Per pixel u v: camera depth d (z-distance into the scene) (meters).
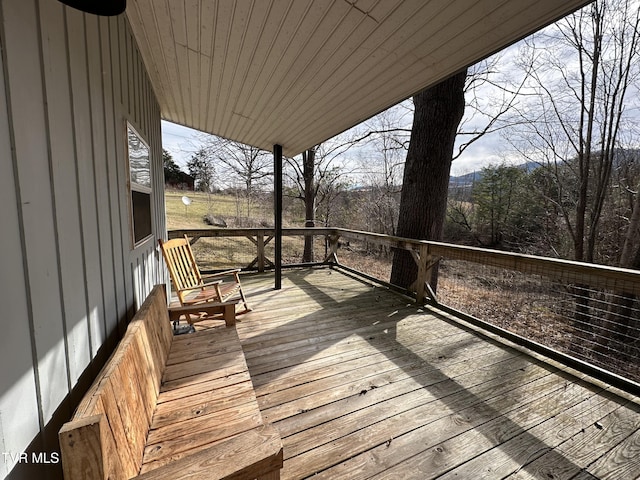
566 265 2.27
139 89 2.32
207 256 7.55
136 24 1.97
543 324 4.11
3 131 0.67
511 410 1.82
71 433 0.64
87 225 1.17
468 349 2.59
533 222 9.42
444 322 3.19
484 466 1.43
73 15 1.09
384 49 1.83
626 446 1.57
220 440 1.12
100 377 0.89
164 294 1.99
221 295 2.98
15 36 0.73
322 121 3.29
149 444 1.09
